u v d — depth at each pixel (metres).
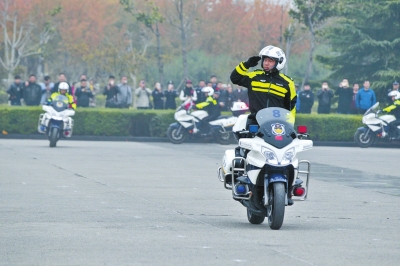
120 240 26.44
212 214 33.56
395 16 111.94
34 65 162.62
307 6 112.06
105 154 67.19
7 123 90.06
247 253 24.39
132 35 158.12
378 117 88.00
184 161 61.97
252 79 30.47
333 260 23.50
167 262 22.81
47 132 75.06
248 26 153.00
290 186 29.47
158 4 149.25
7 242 25.86
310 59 115.19
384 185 47.38
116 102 98.12
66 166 54.81
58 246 25.20
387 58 112.06
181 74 158.25
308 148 29.20
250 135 29.62
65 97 75.94
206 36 157.88
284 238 27.48
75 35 148.25
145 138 91.50
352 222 32.00
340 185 47.00
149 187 43.34
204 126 87.00
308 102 96.69
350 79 114.75
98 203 36.25
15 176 47.59
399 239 27.77
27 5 140.75
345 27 111.56
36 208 34.25
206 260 23.19
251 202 29.73
